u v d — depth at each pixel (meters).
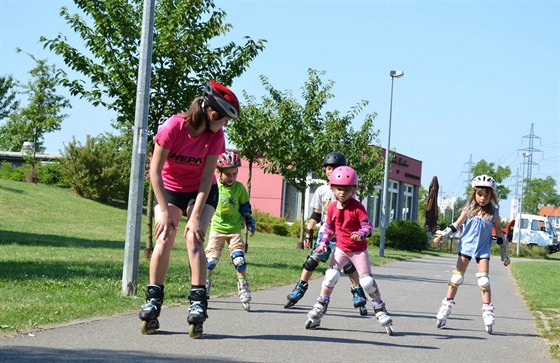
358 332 7.64
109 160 43.97
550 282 18.19
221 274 13.44
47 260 14.86
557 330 8.74
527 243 59.09
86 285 10.14
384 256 29.66
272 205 49.91
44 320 6.88
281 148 28.06
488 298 8.28
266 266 17.16
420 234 41.19
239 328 7.37
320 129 29.62
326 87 29.45
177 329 6.95
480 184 8.39
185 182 6.62
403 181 58.56
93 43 14.70
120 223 38.72
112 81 14.88
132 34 14.69
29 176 48.56
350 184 7.56
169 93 14.91
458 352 6.77
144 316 6.51
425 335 7.76
